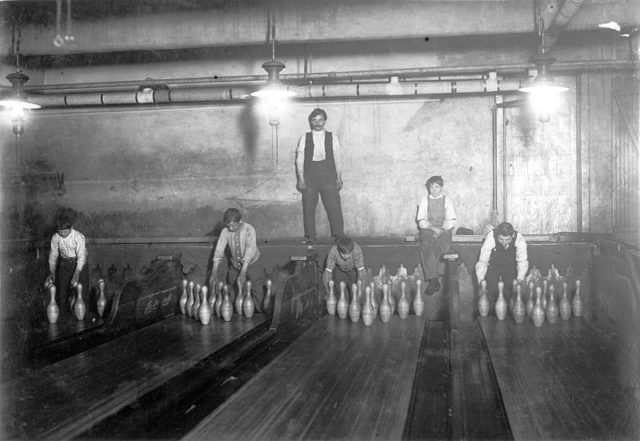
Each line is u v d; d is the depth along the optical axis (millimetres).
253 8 6844
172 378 3902
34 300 7172
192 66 8719
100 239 7762
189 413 3912
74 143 8891
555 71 7535
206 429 3018
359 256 6289
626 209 7527
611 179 7555
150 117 8711
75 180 8898
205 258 7465
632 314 4930
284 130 8383
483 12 6523
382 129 8164
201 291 6023
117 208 8812
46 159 8953
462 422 3342
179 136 8648
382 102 8148
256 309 6863
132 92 8070
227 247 7191
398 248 6941
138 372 4043
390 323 5691
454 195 8023
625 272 5367
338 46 8336
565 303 5727
